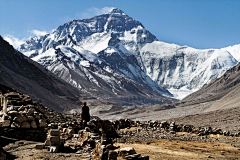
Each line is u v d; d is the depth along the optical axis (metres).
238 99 114.12
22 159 15.05
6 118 21.89
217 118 72.44
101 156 14.67
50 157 15.84
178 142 25.88
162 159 17.59
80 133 22.95
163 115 141.00
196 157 19.03
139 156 14.97
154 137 27.89
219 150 22.77
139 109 197.00
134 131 31.61
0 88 33.44
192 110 139.50
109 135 25.77
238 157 20.11
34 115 21.84
